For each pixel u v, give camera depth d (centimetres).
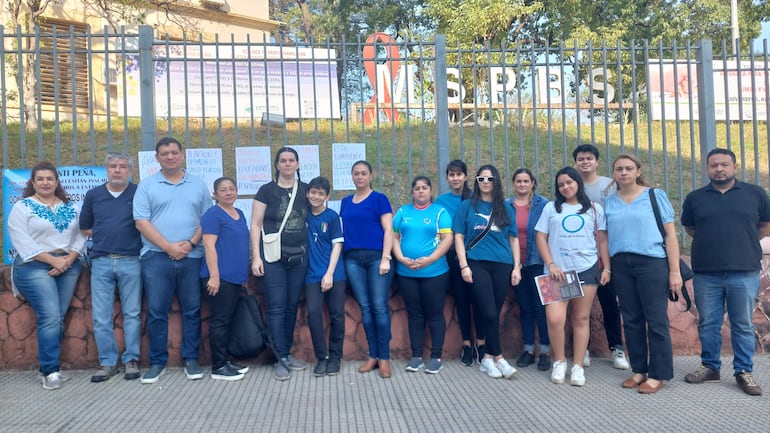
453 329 552
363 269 513
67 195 536
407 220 511
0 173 775
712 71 608
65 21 1251
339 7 2314
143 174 554
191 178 512
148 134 565
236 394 456
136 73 932
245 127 1033
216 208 495
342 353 522
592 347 556
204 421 400
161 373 509
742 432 373
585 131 1101
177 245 488
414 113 1092
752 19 1831
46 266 484
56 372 480
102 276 493
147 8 1291
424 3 2047
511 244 508
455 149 927
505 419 399
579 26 1612
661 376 454
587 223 473
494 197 498
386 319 504
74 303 525
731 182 464
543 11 1716
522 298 531
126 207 496
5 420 403
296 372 513
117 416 410
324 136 987
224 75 898
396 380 490
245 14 1585
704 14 1755
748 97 874
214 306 493
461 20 1373
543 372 512
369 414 411
